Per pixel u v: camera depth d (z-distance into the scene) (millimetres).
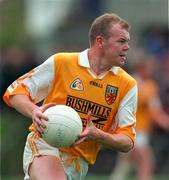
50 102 19047
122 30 18672
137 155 32531
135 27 51969
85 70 18922
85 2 52000
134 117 19281
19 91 18766
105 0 51875
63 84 18906
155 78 38219
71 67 18906
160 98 37281
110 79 19016
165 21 51688
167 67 40156
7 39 54531
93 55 18953
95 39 18906
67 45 46531
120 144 18812
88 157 19250
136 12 53219
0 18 56625
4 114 38312
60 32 51188
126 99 19141
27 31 55656
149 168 32625
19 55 39312
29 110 18375
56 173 18500
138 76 32812
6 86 38594
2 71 38719
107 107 19031
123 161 35062
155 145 37938
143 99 32406
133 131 19188
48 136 17766
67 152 19047
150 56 39062
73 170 19188
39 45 50031
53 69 18875
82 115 18938
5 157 37750
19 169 37688
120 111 19141
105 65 18938
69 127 17719
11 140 37781
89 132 17922
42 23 56188
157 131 37938
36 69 18984
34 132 19109
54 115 17766
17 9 57531
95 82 18906
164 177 37406
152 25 48312
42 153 18859
